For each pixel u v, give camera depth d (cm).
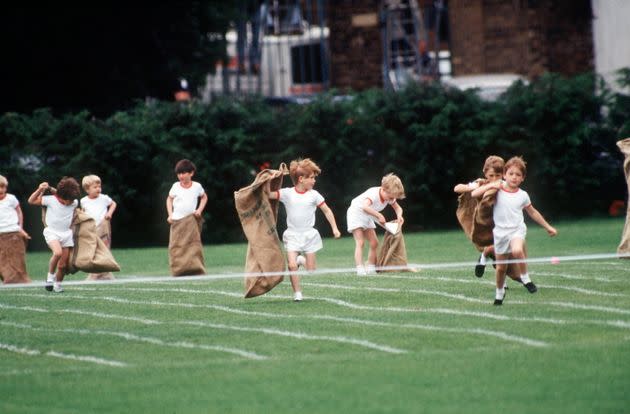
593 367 2620
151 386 2603
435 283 4306
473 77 10781
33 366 2930
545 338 3003
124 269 5631
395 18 11281
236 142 7588
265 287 3928
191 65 10294
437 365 2695
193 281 4828
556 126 7912
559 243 6025
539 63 11056
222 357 2952
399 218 4888
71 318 3750
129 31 9919
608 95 8025
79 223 4681
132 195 7450
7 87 9900
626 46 10725
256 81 11906
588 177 7969
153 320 3638
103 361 2967
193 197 5138
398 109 7825
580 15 11100
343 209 7775
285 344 3083
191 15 10244
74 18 9594
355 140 7769
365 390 2477
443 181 7831
